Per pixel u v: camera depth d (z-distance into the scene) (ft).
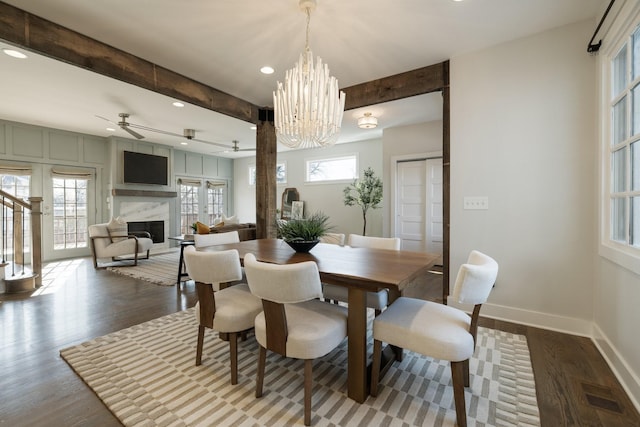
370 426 4.67
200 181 26.94
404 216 17.80
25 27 7.24
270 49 9.08
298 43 8.73
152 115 15.85
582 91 7.75
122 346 7.31
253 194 28.66
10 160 17.10
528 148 8.43
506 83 8.70
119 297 11.28
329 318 5.38
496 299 8.91
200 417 4.87
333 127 7.47
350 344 5.33
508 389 5.58
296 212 23.53
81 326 8.54
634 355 5.40
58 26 7.79
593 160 7.66
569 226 7.97
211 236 9.37
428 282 13.42
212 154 27.76
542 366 6.34
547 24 7.86
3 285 11.73
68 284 13.12
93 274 14.99
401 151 17.51
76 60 8.13
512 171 8.65
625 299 5.80
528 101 8.41
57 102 13.79
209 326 5.96
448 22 7.75
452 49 9.07
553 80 8.09
